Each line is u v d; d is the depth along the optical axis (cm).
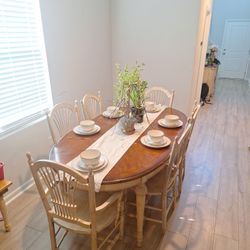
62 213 138
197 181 255
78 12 297
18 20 216
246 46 845
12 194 228
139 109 215
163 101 339
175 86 375
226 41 866
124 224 190
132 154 166
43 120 254
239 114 480
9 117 223
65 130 241
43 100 264
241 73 882
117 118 236
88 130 201
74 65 306
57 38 267
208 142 350
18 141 228
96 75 365
